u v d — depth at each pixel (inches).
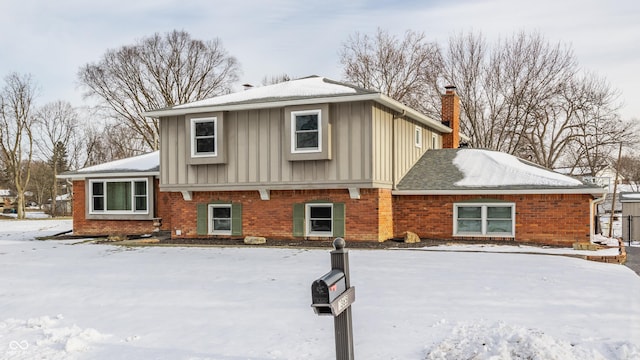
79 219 892.0
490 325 259.1
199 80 1831.9
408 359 219.9
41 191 2461.9
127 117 1785.2
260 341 254.4
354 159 637.9
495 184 668.7
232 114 694.5
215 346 249.4
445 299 327.9
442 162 783.7
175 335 270.1
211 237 730.8
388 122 690.8
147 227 847.7
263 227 701.3
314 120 647.1
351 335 195.9
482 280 390.6
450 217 685.3
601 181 1593.3
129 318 307.7
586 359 206.8
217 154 690.2
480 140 1437.0
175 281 419.5
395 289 362.0
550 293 341.4
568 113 1440.7
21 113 1881.2
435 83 1465.3
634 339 235.0
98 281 429.1
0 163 2359.7
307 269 461.1
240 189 691.4
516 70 1369.3
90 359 237.8
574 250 577.9
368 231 651.5
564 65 1349.7
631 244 1074.7
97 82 1740.9
